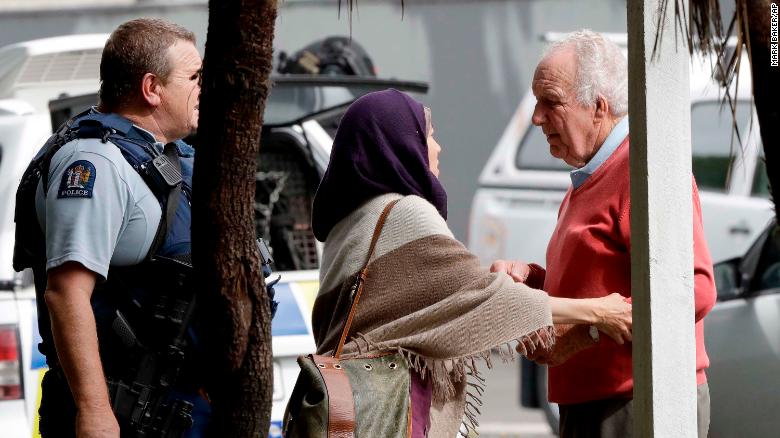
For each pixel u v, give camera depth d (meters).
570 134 8.66
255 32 5.78
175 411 7.57
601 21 29.84
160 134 8.09
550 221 21.69
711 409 15.63
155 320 7.60
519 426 19.20
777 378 15.23
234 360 6.24
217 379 6.31
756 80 6.34
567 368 8.64
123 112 8.00
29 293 11.48
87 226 7.44
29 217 7.88
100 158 7.60
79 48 13.63
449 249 7.68
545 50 8.91
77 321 7.35
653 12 6.77
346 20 29.45
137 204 7.64
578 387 8.58
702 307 8.24
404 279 7.63
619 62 8.65
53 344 7.81
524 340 7.77
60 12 29.48
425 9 29.91
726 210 18.98
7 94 13.02
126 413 7.53
